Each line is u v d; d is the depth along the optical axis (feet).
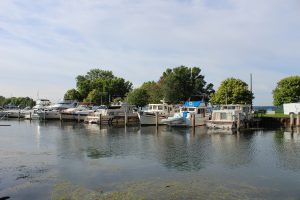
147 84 379.76
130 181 68.64
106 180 69.26
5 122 247.91
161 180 69.67
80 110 259.39
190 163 87.35
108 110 225.15
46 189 62.59
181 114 195.21
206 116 200.54
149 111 217.15
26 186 64.39
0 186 64.28
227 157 96.22
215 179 70.64
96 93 402.93
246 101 261.44
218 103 271.08
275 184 66.95
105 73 506.07
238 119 175.22
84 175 73.26
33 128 192.44
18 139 136.77
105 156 97.09
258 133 162.91
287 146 117.80
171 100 314.14
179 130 178.60
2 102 548.72
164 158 94.32
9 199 57.11
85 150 107.86
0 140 133.18
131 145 120.16
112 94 440.04
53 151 105.40
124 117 229.66
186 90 325.62
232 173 76.33
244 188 64.08
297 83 253.85
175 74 325.21
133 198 57.77
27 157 94.32
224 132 167.63
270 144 123.13
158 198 57.93
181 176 73.20
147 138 142.51
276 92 264.11
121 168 80.64
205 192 61.36
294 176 73.56
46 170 77.61
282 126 197.06
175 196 59.06
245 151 106.93
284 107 232.32
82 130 180.45
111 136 150.00
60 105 297.33
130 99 320.91
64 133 162.91
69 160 90.22
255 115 208.23
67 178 70.44
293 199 57.98
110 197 58.23
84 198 57.67
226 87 268.21
